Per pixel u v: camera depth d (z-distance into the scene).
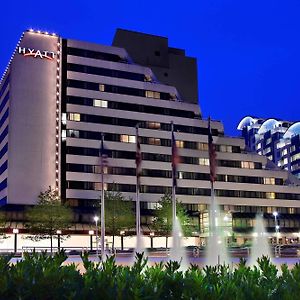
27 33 124.75
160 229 114.25
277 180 146.75
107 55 132.00
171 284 7.28
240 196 141.00
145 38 161.00
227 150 142.50
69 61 127.31
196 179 136.12
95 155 124.25
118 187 125.31
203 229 133.38
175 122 136.62
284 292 6.73
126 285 7.12
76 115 124.88
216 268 8.87
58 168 120.31
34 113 121.19
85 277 7.62
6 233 109.31
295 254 70.00
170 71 162.62
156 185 130.25
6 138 121.56
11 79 121.25
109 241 122.44
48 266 8.05
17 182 116.62
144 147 130.88
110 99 129.50
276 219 134.00
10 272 7.96
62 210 107.44
